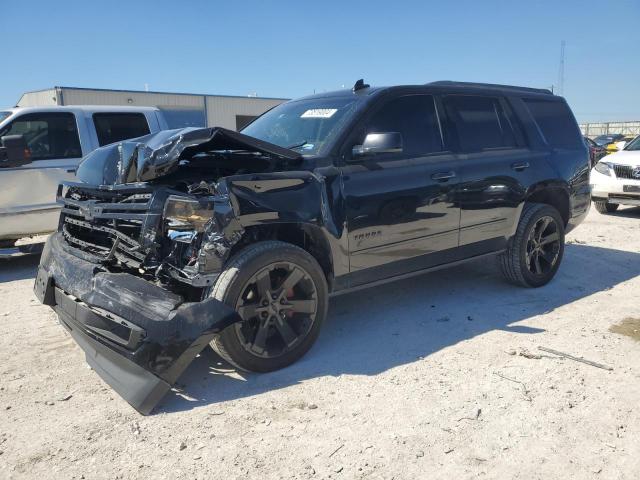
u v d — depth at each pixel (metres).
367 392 3.33
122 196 3.64
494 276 5.94
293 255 3.51
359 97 4.31
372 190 3.95
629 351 3.93
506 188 4.93
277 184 3.48
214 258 3.20
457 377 3.53
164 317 3.04
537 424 2.97
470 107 4.93
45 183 6.93
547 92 5.96
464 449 2.75
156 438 2.86
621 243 7.86
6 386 3.45
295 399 3.25
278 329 3.58
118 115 7.62
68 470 2.60
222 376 3.56
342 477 2.54
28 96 24.38
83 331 3.46
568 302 5.07
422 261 4.44
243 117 31.86
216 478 2.54
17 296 5.54
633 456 2.70
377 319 4.63
